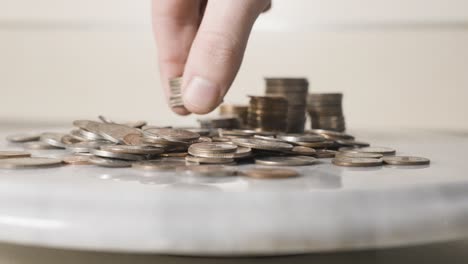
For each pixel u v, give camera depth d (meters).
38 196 0.33
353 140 0.50
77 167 0.40
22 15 1.15
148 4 1.13
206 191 0.33
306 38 1.09
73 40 1.15
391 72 1.08
